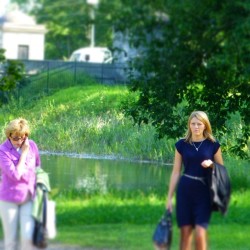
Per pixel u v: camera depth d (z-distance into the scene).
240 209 33.75
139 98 47.84
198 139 24.72
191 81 45.56
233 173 44.75
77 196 37.50
